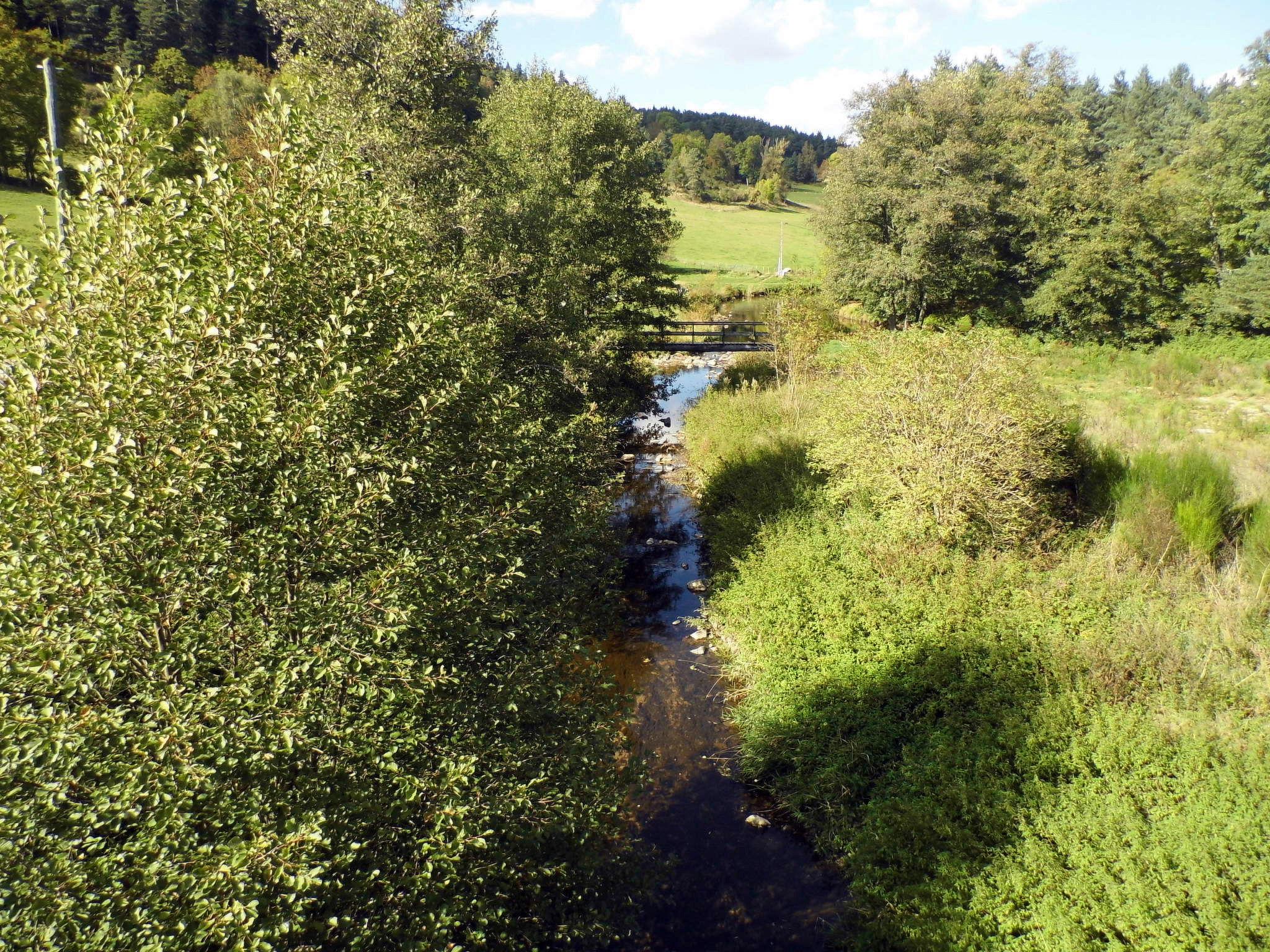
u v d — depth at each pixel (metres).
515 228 15.58
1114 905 5.96
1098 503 12.81
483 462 7.12
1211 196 30.08
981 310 34.50
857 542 12.20
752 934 7.19
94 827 4.20
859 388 12.66
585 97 22.48
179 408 4.75
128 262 4.95
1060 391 20.77
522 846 6.09
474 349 8.87
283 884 4.32
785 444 17.19
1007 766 7.67
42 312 4.54
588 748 6.66
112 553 4.43
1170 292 30.30
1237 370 24.33
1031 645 9.17
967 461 11.28
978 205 31.55
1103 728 7.72
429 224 13.07
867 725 8.89
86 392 4.45
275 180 5.78
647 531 16.47
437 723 5.75
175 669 4.65
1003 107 35.44
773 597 11.30
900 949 6.56
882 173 33.28
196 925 3.92
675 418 25.81
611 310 22.42
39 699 4.20
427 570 5.62
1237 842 6.16
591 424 14.53
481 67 15.80
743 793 8.99
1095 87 74.31
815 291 36.34
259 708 4.59
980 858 6.90
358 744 5.06
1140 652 8.62
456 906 5.14
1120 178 31.70
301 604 4.96
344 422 5.59
